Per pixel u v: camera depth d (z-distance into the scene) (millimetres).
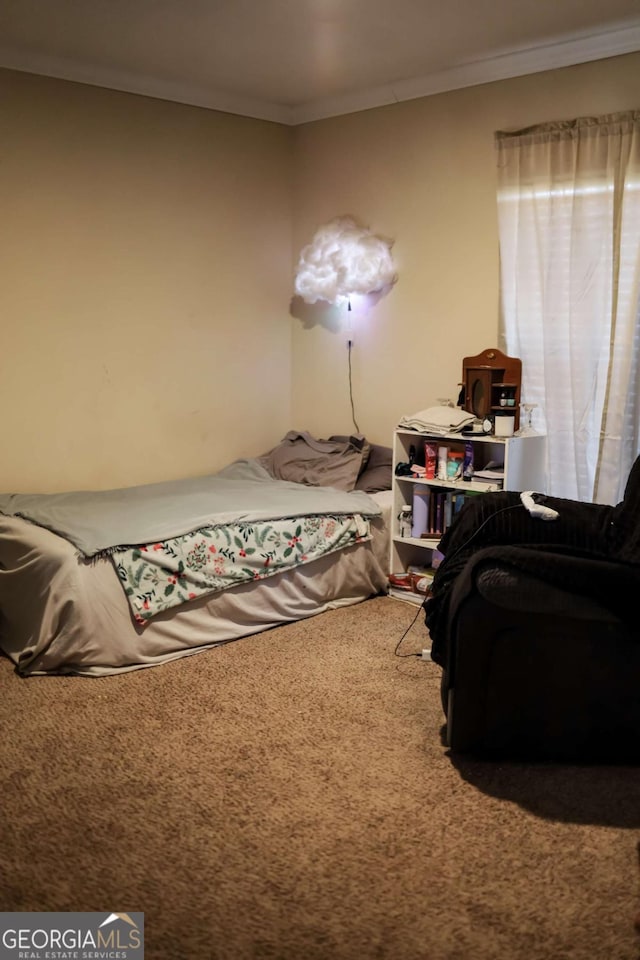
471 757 2512
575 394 3605
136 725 2688
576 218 3533
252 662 3193
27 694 2898
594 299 3529
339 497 3910
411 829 2154
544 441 3752
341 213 4578
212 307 4566
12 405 3867
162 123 4215
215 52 3684
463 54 3697
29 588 3111
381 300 4453
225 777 2389
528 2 3102
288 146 4789
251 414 4844
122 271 4168
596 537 2719
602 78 3469
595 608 2252
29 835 2119
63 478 4094
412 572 3977
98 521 3252
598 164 3463
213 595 3324
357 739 2613
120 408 4254
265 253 4773
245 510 3516
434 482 3766
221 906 1868
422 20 3283
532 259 3729
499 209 3801
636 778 2410
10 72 3672
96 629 3006
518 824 2180
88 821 2180
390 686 2994
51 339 3955
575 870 1996
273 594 3525
